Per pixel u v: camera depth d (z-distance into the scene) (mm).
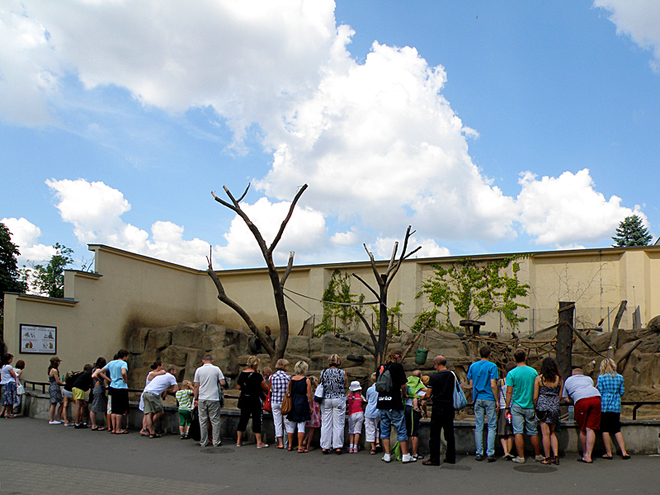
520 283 26922
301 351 25953
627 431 9984
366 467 9070
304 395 10375
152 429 11961
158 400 12078
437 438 9195
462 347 23719
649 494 7258
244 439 11648
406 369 22984
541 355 17359
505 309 26703
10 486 7727
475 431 9656
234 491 7535
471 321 16766
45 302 21922
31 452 10297
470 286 28000
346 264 30375
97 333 24688
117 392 12414
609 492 7363
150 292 28641
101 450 10516
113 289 25922
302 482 8055
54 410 14086
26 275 36562
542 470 8734
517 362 9562
